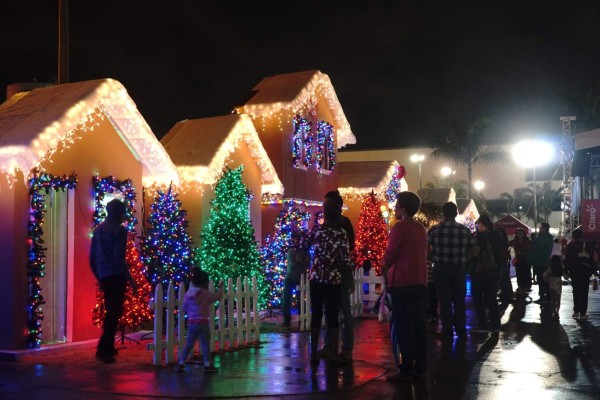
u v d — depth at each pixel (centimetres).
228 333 1170
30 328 1116
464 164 6231
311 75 2128
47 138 1120
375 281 1730
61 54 1802
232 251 1520
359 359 1066
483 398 805
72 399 784
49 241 1221
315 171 2231
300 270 1473
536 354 1124
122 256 1042
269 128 2041
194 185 1608
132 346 1183
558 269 1686
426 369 927
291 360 1052
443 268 1310
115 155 1312
